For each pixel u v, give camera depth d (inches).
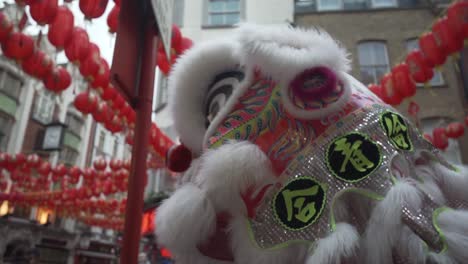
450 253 22.0
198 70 39.1
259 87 33.9
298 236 26.2
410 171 28.6
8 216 640.4
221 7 377.7
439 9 346.3
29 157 268.2
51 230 730.8
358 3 370.6
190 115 40.2
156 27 63.7
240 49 33.1
